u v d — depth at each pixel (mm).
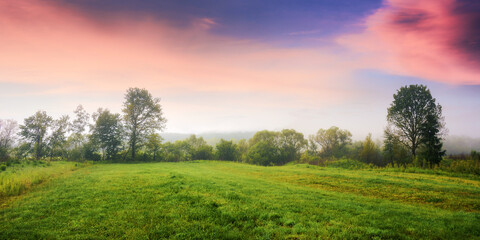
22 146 50938
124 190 14062
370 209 10805
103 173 23469
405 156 44062
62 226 8492
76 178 19422
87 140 57469
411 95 45312
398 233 7727
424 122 43312
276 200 12156
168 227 8344
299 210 10453
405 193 15328
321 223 8828
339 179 21109
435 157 40344
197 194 12930
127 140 55375
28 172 21422
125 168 31422
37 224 8648
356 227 8281
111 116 55906
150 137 56312
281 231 8047
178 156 68250
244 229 8297
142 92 56719
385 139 47312
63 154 55531
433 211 10836
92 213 9828
